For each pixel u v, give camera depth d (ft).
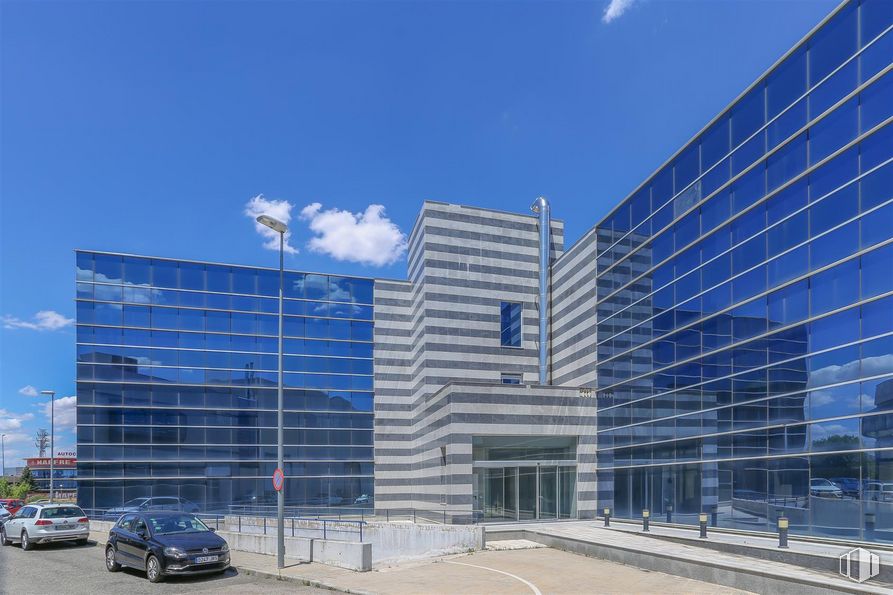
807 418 56.59
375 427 130.72
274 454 125.39
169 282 124.98
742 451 64.64
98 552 68.23
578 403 96.02
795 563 44.78
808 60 59.16
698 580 45.44
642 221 86.94
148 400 120.06
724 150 70.54
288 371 128.36
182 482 119.24
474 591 42.88
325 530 67.62
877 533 48.75
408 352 135.64
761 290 63.67
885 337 49.67
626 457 87.51
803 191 59.11
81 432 115.65
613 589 43.06
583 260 103.91
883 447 48.93
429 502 105.60
